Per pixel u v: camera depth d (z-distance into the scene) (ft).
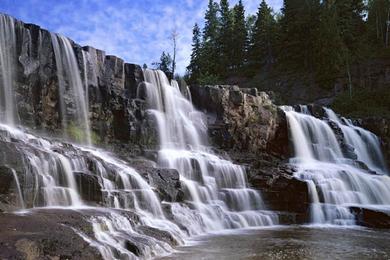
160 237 55.88
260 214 87.61
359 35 259.80
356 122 163.84
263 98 142.72
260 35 302.66
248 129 130.41
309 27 262.47
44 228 42.83
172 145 114.11
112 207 62.18
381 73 219.20
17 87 87.97
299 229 80.84
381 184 111.96
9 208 49.78
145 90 116.06
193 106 133.28
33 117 90.74
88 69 105.09
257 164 110.52
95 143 101.91
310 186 96.78
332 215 91.91
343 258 52.34
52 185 59.21
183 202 79.05
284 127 140.05
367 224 88.17
